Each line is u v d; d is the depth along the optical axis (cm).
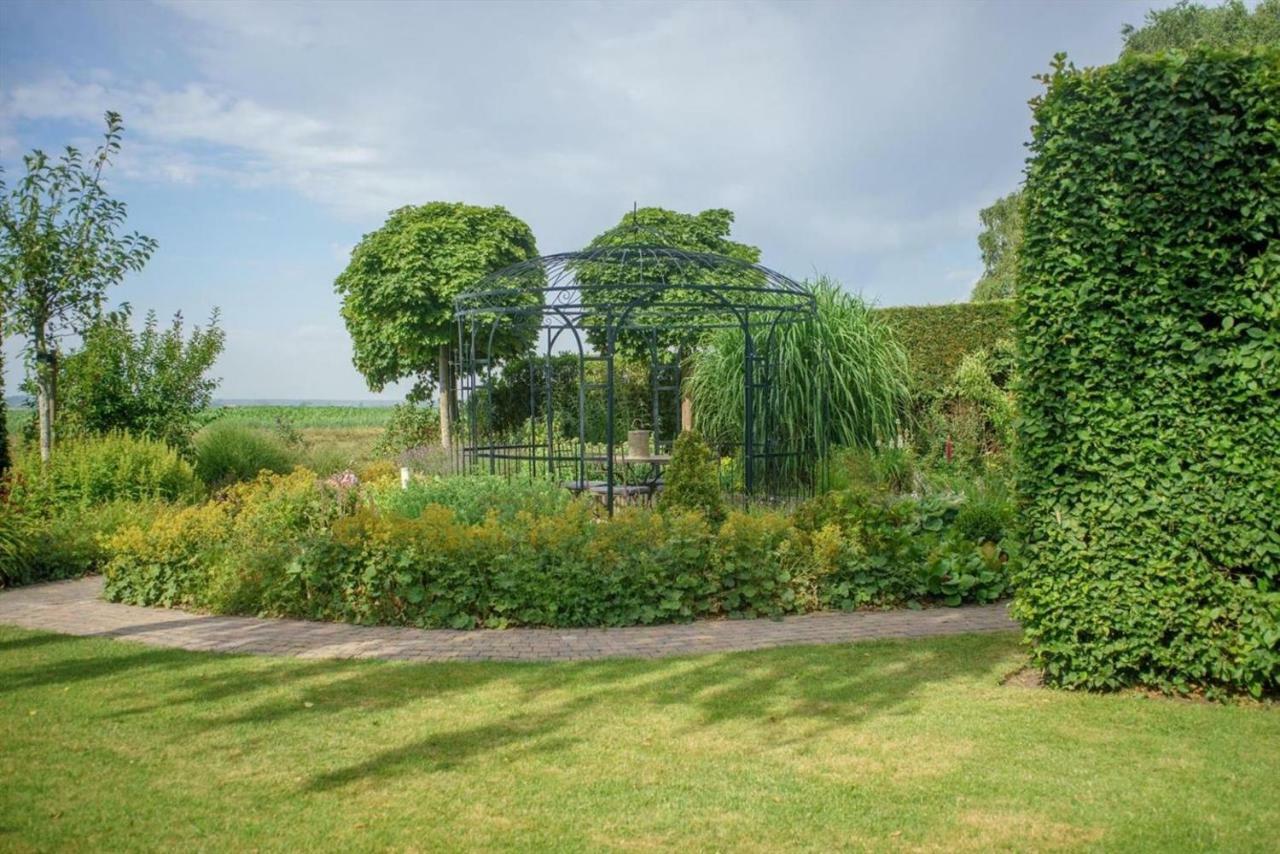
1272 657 451
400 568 650
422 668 531
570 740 416
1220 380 453
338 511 834
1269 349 445
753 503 1017
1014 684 498
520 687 494
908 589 697
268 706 466
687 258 972
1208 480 459
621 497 1047
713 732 425
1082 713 449
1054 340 480
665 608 643
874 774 378
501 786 368
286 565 676
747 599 671
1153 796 356
